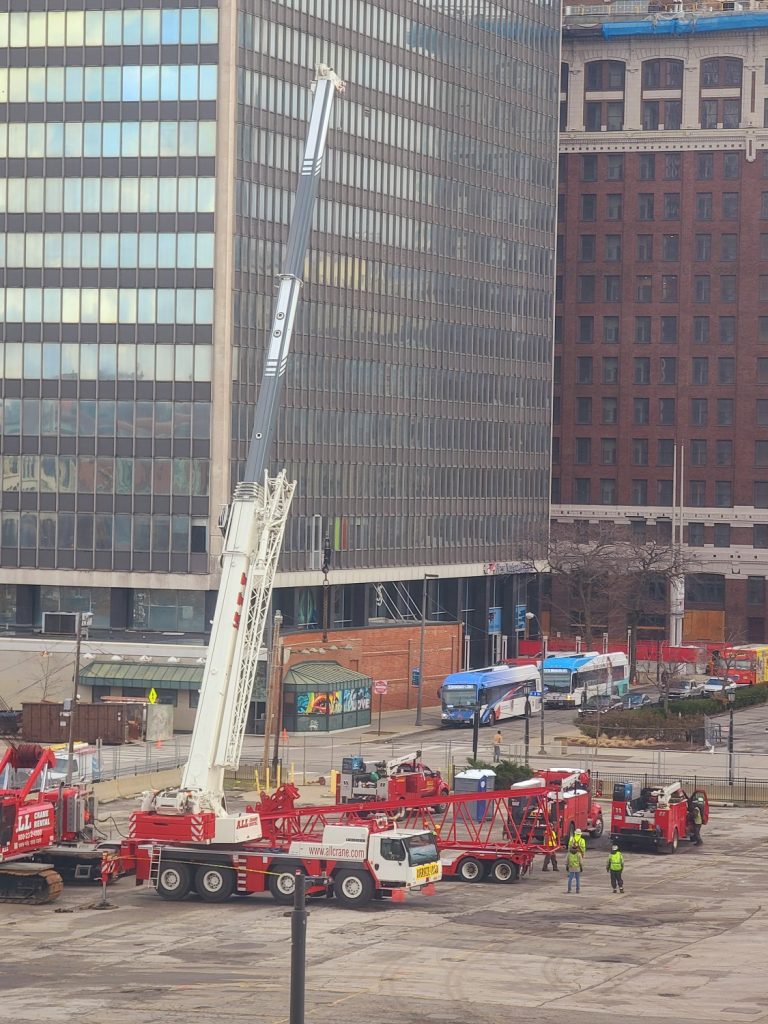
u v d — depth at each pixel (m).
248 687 68.38
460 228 160.88
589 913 64.81
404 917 63.78
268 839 69.56
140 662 126.50
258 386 133.38
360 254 146.12
